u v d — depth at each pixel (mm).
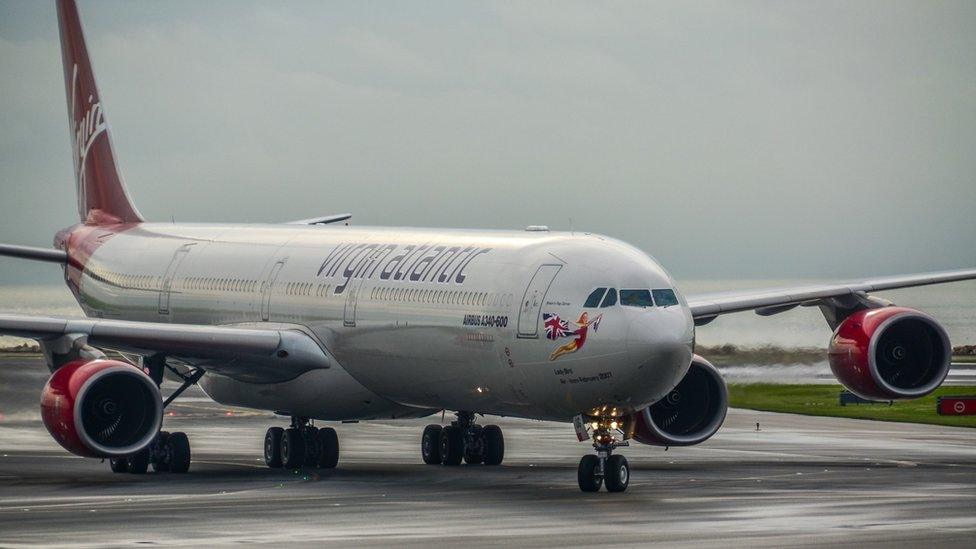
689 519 79688
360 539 72438
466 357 98438
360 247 115188
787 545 70062
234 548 69688
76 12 163250
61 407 96750
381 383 107812
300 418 116062
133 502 89750
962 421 162250
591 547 69750
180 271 134375
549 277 94125
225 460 123188
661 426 104812
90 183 163500
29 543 71375
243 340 108188
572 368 91250
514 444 136250
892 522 78312
